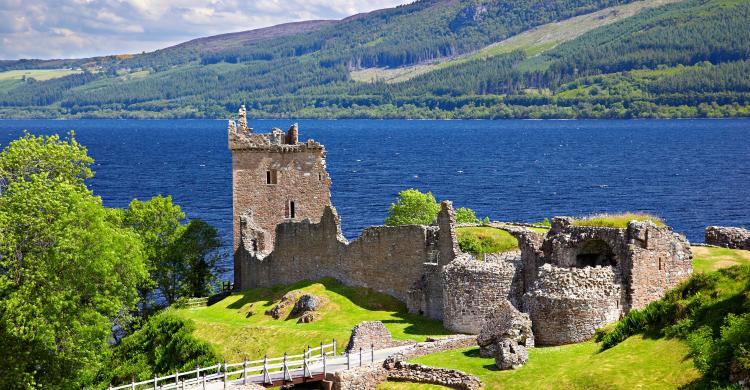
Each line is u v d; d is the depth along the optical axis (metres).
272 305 99.88
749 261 76.19
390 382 67.00
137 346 93.12
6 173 79.81
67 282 73.62
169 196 117.94
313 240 106.06
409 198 121.19
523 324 68.12
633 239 72.06
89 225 77.06
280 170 120.31
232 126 120.25
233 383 68.00
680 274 73.62
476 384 62.50
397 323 88.25
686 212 194.75
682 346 57.06
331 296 97.38
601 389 56.53
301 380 67.38
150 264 113.94
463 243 93.94
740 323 52.91
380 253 98.12
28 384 69.81
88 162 85.81
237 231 120.00
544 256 79.38
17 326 71.06
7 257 72.69
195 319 97.62
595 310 69.69
